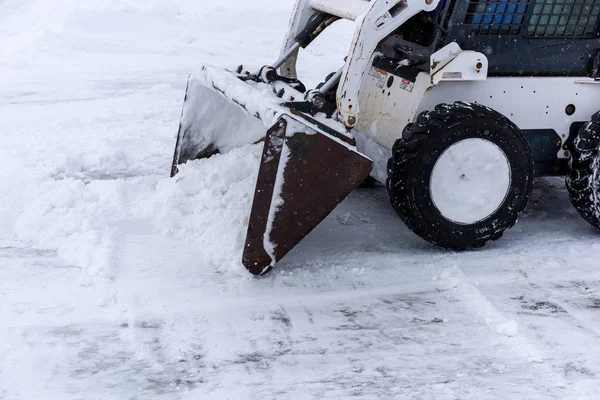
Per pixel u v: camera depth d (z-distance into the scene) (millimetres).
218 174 4703
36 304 3631
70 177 5379
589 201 4402
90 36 11266
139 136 6562
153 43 11328
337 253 4289
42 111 7465
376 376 3123
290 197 3783
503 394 2994
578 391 3012
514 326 3453
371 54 4062
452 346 3357
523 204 4301
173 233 4445
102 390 2988
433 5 4078
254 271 3852
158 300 3691
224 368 3158
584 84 4559
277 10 13367
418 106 4391
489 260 4223
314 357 3256
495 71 4422
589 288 3918
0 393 2951
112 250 4164
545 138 4586
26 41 11383
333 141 3762
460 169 4129
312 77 9398
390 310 3670
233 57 10820
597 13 4469
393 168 4133
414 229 4180
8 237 4402
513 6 4293
